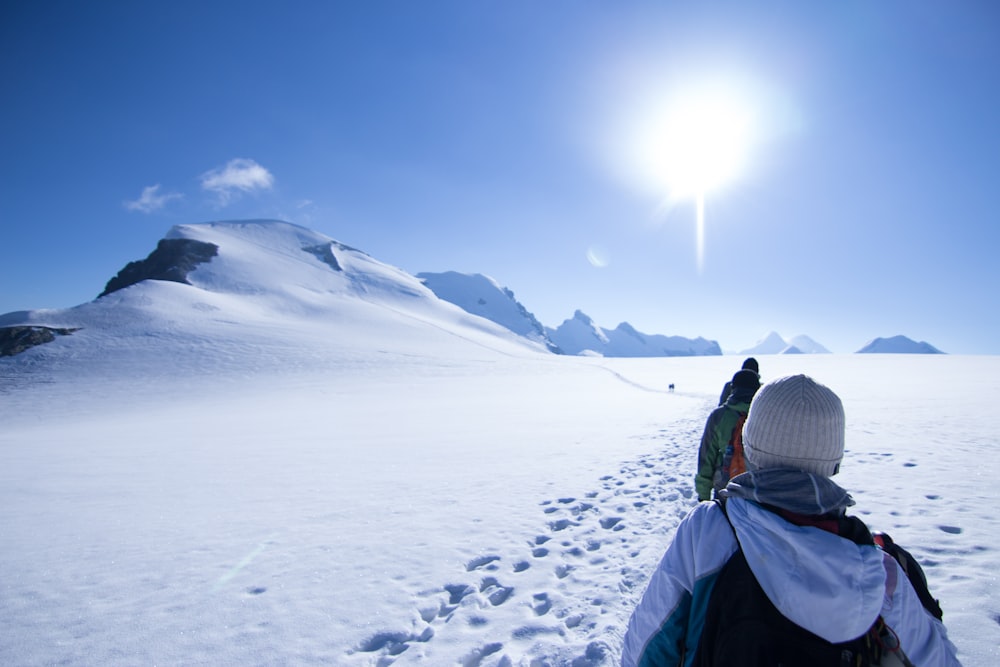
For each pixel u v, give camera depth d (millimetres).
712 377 48344
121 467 13344
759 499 1236
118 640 4145
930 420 13414
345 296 133875
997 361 55375
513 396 35000
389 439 15906
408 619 4191
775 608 1127
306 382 49062
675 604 1346
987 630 3271
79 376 51781
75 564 6074
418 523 6812
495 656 3555
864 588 1066
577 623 3879
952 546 4676
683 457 10219
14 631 4410
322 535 6562
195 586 5184
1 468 14289
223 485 10242
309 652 3771
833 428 1266
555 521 6531
